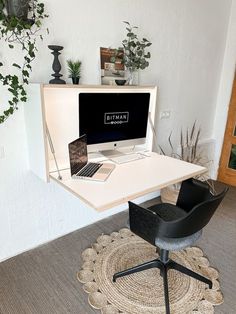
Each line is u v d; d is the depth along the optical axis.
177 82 2.83
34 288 1.71
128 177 1.71
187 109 3.10
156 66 2.53
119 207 2.70
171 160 2.10
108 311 1.55
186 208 1.85
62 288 1.72
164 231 1.35
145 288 1.73
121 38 2.14
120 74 2.17
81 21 1.87
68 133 2.00
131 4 2.12
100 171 1.78
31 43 1.67
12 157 1.81
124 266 1.93
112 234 2.33
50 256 2.03
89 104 1.83
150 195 3.03
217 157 3.67
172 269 1.88
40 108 1.56
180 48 2.70
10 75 1.64
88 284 1.75
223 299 1.65
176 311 1.56
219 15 2.98
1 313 1.53
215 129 3.62
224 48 3.27
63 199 2.20
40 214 2.09
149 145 2.41
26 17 1.54
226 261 2.01
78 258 2.01
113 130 2.04
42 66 1.77
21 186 1.92
